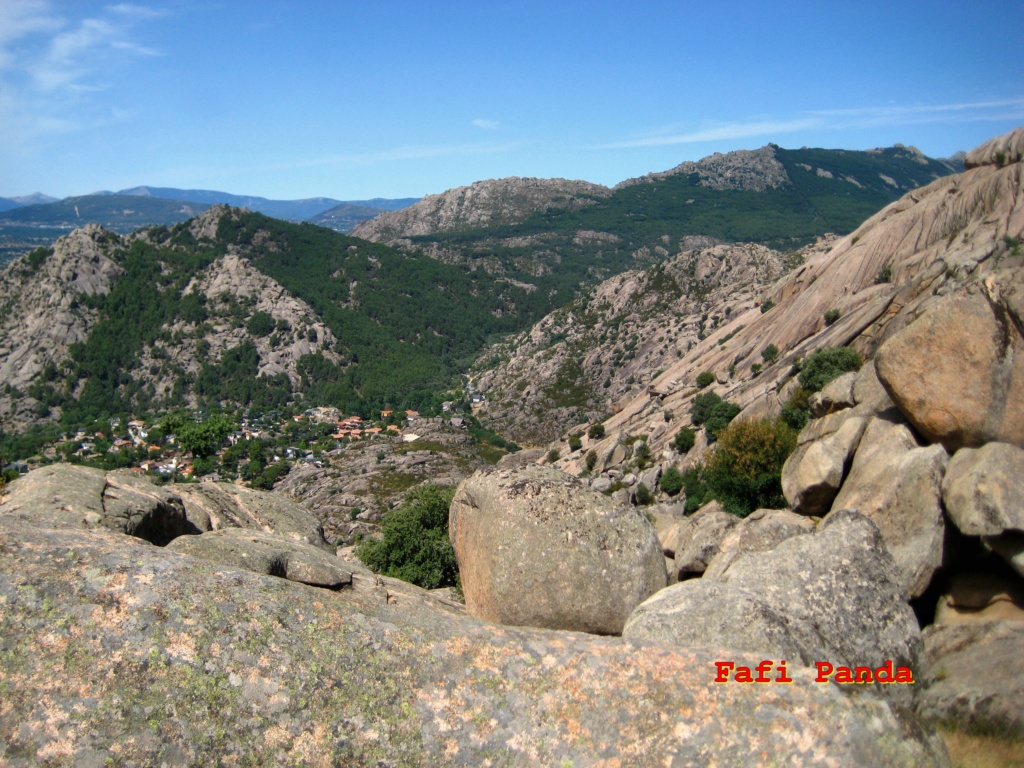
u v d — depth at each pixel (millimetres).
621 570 11117
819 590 10078
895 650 9922
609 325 157625
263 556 10625
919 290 43562
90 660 6340
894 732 6508
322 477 96625
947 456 12672
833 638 9633
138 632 6582
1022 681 8875
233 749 6230
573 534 11234
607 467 60031
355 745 6488
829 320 55125
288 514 16750
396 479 90438
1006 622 10156
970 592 11250
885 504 12812
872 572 10492
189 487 16156
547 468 12680
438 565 20047
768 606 9180
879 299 47031
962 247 48562
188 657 6551
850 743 6375
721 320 124000
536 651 7320
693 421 53156
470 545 12203
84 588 6781
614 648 7367
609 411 114125
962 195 54000
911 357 13539
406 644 7203
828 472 15023
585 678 7016
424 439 117938
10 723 5930
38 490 12000
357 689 6773
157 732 6129
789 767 6289
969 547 11820
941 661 10062
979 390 12797
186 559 7469
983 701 8906
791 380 44094
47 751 5855
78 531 7891
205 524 14586
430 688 6918
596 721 6719
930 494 12172
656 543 11664
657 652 7312
